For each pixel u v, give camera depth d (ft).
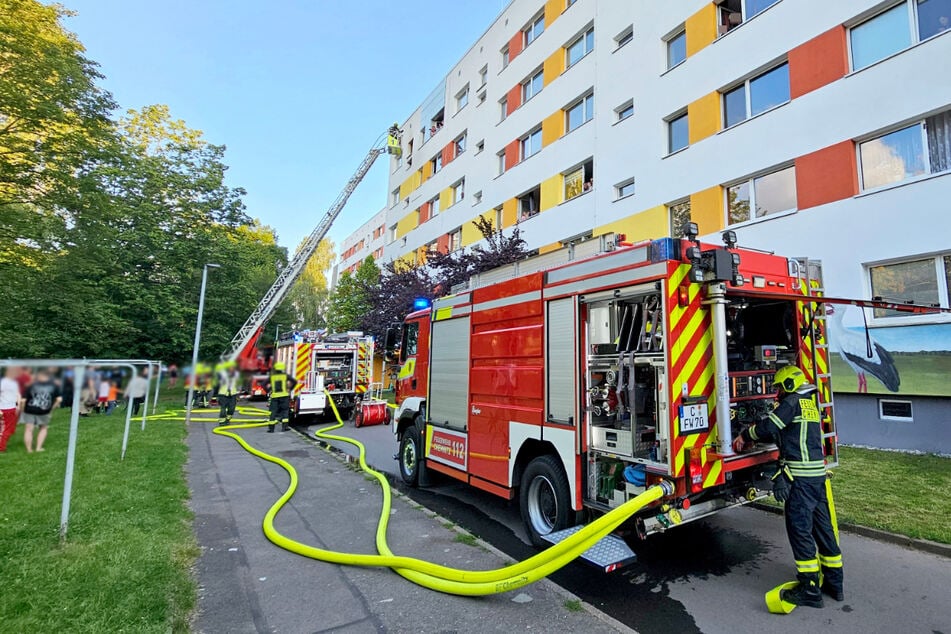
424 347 23.67
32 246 44.91
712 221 39.04
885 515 16.57
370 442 36.60
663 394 11.89
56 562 12.12
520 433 16.28
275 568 13.39
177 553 13.67
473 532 17.30
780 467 12.09
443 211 82.17
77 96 44.55
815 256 32.14
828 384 15.10
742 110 38.04
